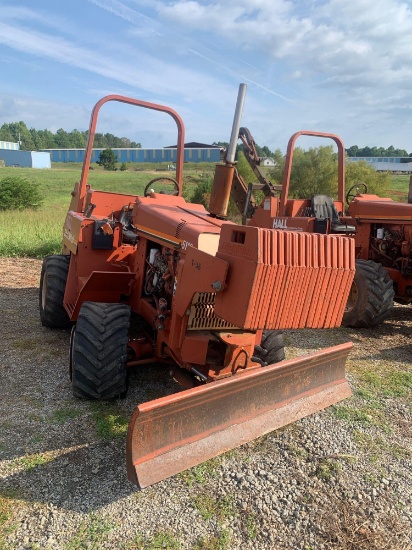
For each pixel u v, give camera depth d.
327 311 2.85
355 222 7.08
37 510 2.57
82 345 3.50
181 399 2.58
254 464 3.09
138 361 3.75
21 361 4.57
